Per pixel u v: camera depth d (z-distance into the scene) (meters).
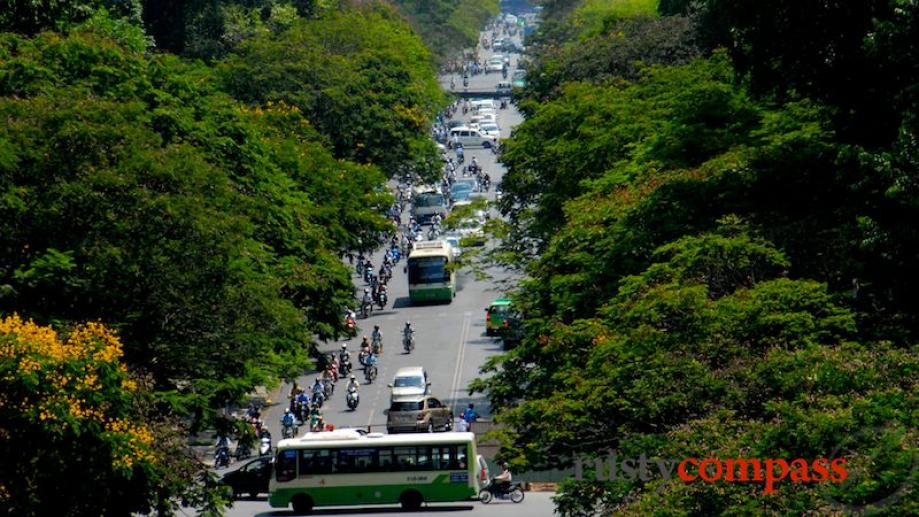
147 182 100.25
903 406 65.06
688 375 77.75
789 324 78.75
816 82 106.06
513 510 121.50
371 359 170.38
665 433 75.62
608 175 125.88
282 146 165.62
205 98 136.00
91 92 115.00
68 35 125.00
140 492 88.38
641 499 70.25
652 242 101.44
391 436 129.75
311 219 157.00
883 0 100.00
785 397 71.56
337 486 128.62
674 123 129.12
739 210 99.50
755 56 108.69
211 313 102.31
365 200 176.88
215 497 93.06
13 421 82.31
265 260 124.56
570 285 104.38
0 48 114.56
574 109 161.50
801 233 91.56
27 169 96.19
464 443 128.75
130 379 89.50
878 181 86.94
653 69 173.50
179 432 92.62
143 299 99.25
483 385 105.06
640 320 86.69
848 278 87.88
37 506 84.00
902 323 79.88
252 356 105.56
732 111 127.81
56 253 93.25
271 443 148.75
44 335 84.44
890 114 99.75
